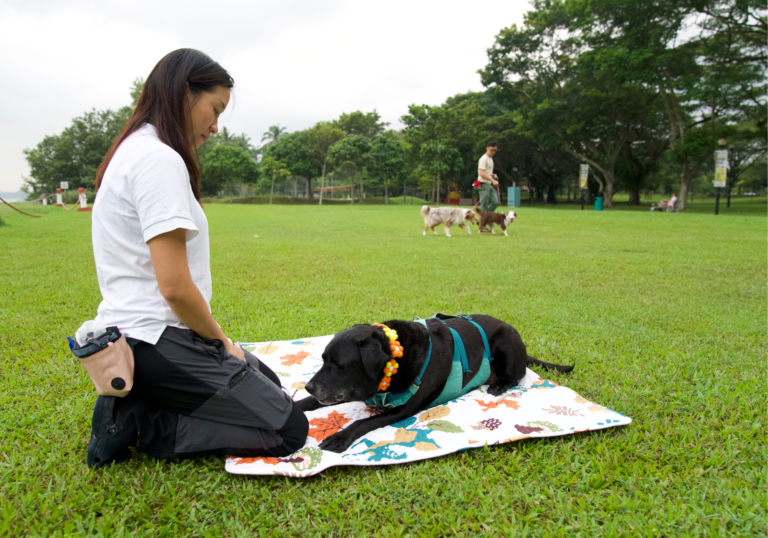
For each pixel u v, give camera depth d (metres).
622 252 9.55
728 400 3.03
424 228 14.11
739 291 6.12
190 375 2.01
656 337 4.32
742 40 25.33
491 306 5.30
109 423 2.05
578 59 29.31
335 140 51.72
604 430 2.65
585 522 1.92
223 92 2.13
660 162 53.12
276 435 2.24
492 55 34.47
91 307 4.90
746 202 48.81
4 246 9.23
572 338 4.27
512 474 2.26
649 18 25.73
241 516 1.94
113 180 1.89
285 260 8.23
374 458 2.31
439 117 43.22
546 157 46.00
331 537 1.83
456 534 1.86
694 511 2.00
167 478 2.14
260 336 4.17
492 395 3.05
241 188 85.06
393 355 2.49
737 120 28.73
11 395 2.91
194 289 1.89
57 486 2.05
